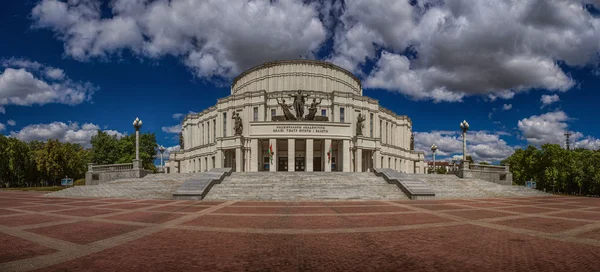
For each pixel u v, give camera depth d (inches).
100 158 3272.6
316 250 418.3
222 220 671.1
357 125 2429.9
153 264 354.6
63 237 495.2
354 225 609.0
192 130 3309.5
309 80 2859.3
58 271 330.0
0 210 866.1
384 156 2738.7
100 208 906.7
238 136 2380.7
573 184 2384.4
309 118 2422.5
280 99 2650.1
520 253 404.2
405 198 1264.8
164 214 767.1
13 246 437.7
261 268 341.4
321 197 1212.5
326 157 2288.4
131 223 628.4
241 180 1488.7
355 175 1642.5
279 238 491.2
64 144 3336.6
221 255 392.8
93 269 336.8
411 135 3491.6
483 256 389.7
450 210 860.6
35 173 3363.7
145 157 3523.6
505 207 953.5
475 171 1844.2
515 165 3250.5
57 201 1168.8
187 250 416.8
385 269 338.6
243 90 3083.2
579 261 369.1
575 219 700.0
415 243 457.4
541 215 767.7
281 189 1315.2
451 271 331.9
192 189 1251.8
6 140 3105.3
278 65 2893.7
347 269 338.6
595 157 2273.6
